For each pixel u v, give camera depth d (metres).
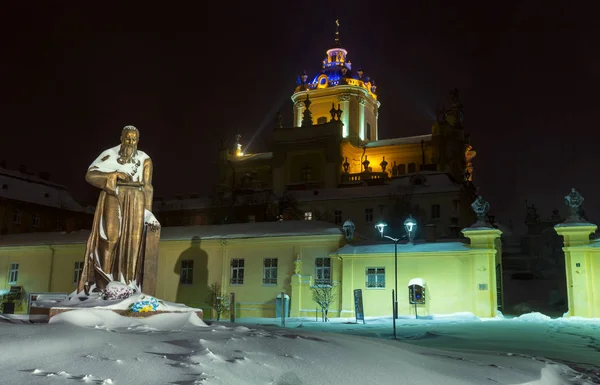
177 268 41.78
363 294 35.12
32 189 73.81
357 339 11.30
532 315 30.31
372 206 67.31
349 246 36.59
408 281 34.09
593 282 30.50
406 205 65.56
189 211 76.38
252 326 12.73
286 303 37.56
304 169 81.25
